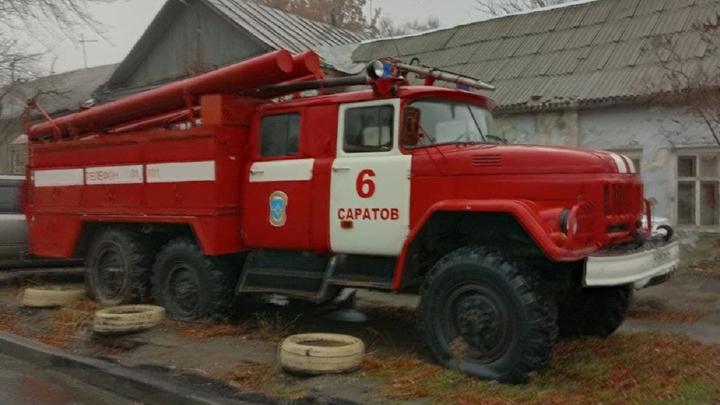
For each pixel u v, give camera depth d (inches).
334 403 192.5
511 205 207.0
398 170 237.3
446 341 217.8
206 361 241.6
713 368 211.8
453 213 225.9
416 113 240.5
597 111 461.4
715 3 478.6
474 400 189.3
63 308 330.6
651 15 502.0
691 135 427.5
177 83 309.1
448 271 215.5
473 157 224.2
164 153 304.2
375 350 249.1
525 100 480.7
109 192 332.5
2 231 399.5
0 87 693.9
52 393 232.5
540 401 186.7
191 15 730.8
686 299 343.3
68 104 903.1
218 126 282.5
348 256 256.2
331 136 258.5
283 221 268.1
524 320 199.9
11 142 957.8
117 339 276.2
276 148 277.0
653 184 443.5
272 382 215.9
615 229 226.7
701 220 434.0
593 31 521.0
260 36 671.1
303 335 236.1
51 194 367.6
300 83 281.3
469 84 277.1
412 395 195.5
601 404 182.9
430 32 637.3
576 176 210.8
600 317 255.8
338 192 251.9
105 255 341.7
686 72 421.7
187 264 299.6
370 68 240.2
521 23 579.8
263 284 276.4
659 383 197.5
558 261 205.9
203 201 287.7
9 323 318.7
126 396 228.4
